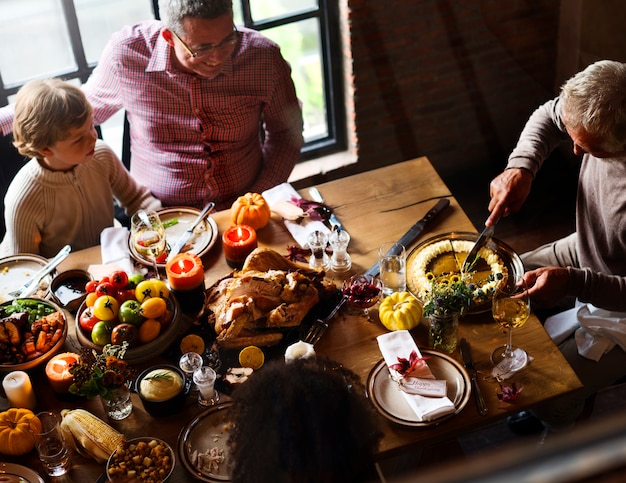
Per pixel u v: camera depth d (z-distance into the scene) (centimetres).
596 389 197
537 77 342
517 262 191
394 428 151
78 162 207
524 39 329
